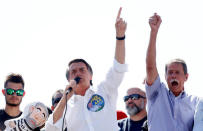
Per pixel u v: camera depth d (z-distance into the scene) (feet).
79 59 18.72
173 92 18.49
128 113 23.35
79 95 18.10
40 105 18.17
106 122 17.35
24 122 17.67
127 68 17.69
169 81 18.43
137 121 23.08
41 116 17.94
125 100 23.53
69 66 18.75
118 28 17.62
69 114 17.94
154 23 18.07
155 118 17.97
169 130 17.65
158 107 18.04
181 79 18.34
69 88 17.72
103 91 17.90
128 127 23.11
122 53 17.69
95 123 17.30
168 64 18.66
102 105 17.61
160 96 18.20
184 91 18.54
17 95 21.71
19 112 22.13
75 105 17.95
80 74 18.22
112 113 17.62
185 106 18.08
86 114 17.56
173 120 17.76
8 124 17.84
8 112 21.86
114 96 17.88
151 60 17.95
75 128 17.62
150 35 18.07
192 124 17.90
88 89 18.20
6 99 21.84
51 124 17.44
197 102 18.16
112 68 17.72
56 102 23.63
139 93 23.36
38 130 18.21
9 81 21.83
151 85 18.22
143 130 19.19
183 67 18.53
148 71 18.13
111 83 17.78
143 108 23.35
